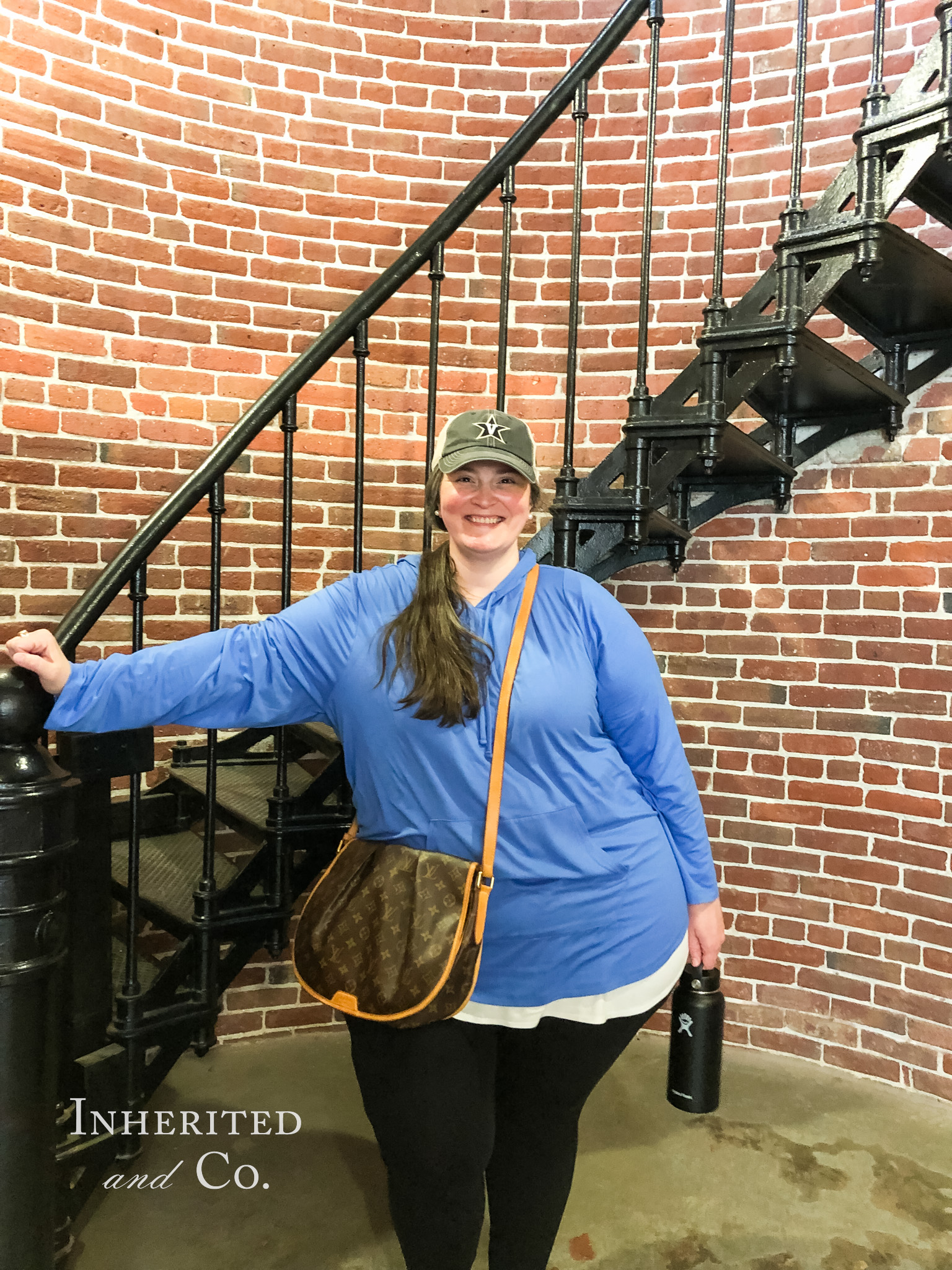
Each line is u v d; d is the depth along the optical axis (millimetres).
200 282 2539
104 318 2420
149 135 2455
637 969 1264
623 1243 1751
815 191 2512
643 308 1973
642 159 2672
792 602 2555
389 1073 1225
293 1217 1838
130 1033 1783
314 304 2658
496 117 2717
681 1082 1596
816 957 2533
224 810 2215
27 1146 1364
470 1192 1253
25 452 2328
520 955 1237
